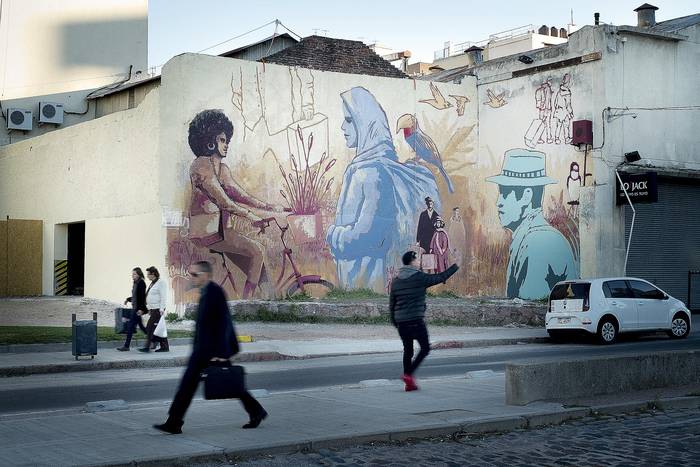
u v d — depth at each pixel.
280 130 28.14
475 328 25.36
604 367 11.05
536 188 30.08
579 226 28.47
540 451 8.18
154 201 26.19
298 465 7.62
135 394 12.61
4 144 40.56
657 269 29.52
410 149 30.86
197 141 26.45
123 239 28.02
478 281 31.83
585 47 28.48
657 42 29.47
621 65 28.39
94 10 43.81
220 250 26.70
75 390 13.13
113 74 43.97
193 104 26.44
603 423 9.61
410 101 30.97
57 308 27.66
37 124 41.41
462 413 9.76
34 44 42.41
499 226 31.38
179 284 25.78
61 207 32.28
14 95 41.72
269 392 12.59
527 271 30.23
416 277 12.12
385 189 30.22
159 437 8.47
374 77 30.28
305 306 25.94
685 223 30.55
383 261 30.05
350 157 29.58
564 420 9.73
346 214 29.39
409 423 9.14
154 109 26.34
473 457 7.94
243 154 27.34
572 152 28.81
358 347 20.05
